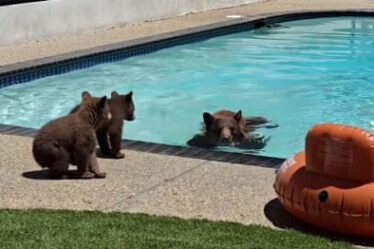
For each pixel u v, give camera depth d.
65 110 11.50
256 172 7.16
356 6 23.98
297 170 5.81
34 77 12.88
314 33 19.98
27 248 4.90
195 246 5.03
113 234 5.25
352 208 5.34
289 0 26.59
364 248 5.35
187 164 7.44
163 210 6.01
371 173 5.39
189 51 17.08
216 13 22.47
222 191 6.54
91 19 18.12
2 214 5.70
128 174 7.05
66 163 6.82
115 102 7.61
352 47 18.00
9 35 15.69
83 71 14.12
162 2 21.06
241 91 13.30
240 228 5.55
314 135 5.61
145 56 16.00
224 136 9.34
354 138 5.39
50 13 16.77
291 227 5.73
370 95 13.15
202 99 12.59
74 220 5.59
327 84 14.02
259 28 20.50
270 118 11.44
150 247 4.99
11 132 8.80
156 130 10.57
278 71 15.11
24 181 6.76
